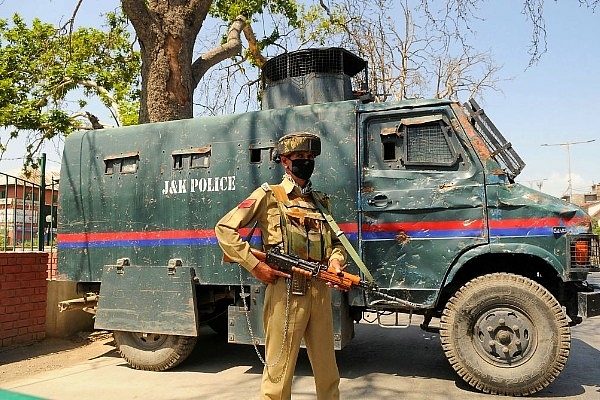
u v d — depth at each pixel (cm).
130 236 568
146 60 823
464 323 452
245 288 522
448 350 455
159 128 570
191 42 848
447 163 475
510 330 441
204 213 540
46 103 1310
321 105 512
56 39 1212
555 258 437
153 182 564
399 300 429
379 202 486
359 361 575
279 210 322
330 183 499
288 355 312
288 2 1379
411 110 488
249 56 1373
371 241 485
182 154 554
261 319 507
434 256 468
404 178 482
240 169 531
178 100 822
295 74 626
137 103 1441
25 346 643
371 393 452
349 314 501
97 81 1384
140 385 486
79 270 588
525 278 445
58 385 487
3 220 652
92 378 513
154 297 538
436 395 445
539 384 431
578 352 609
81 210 594
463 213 463
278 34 1376
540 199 447
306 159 330
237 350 641
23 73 1312
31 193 701
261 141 527
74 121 1321
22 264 645
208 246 535
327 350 323
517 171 497
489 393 446
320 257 325
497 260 492
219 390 465
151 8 831
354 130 499
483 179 461
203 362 580
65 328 696
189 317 522
